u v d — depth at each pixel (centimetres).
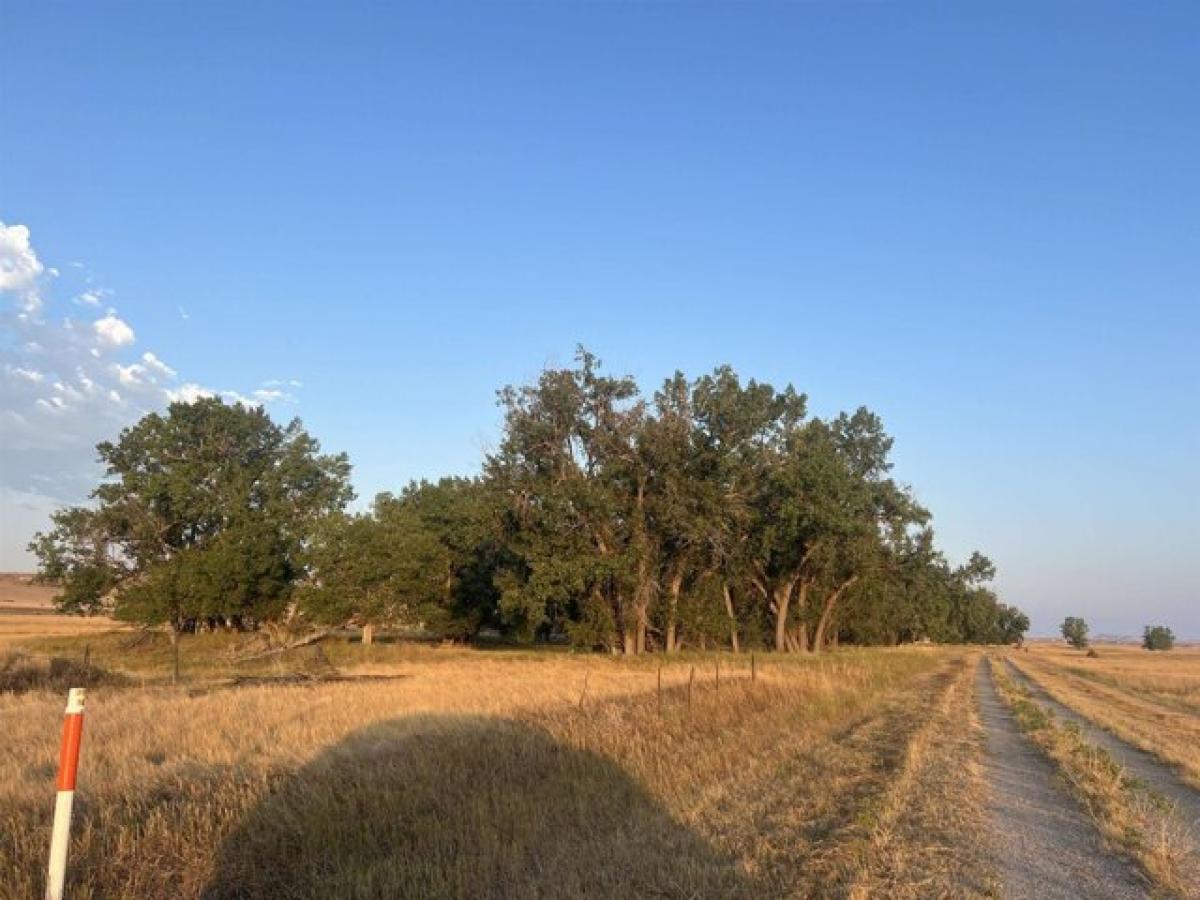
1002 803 1212
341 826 853
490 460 5234
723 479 5500
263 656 3584
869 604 9088
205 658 3800
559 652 5600
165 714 1532
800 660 4706
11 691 2084
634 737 1372
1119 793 1284
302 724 1402
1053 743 1820
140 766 1053
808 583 7431
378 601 5122
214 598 4862
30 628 7819
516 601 5166
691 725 1636
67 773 594
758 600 7375
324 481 6469
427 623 5953
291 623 5138
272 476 6116
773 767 1343
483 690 2088
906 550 7462
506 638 7231
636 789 1089
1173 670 7406
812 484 5797
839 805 1125
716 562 5816
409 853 816
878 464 7144
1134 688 4931
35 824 801
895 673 4331
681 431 5231
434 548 5981
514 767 1119
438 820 898
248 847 798
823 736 1775
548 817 945
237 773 1014
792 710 2086
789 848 895
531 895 712
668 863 807
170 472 5941
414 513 6606
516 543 5316
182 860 762
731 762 1354
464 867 772
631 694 2047
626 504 5272
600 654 5250
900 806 1132
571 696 1966
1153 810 1173
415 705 1688
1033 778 1428
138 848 768
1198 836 1040
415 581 5588
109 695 1978
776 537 6172
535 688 2172
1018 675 5619
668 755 1312
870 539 6725
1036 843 984
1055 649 18250
